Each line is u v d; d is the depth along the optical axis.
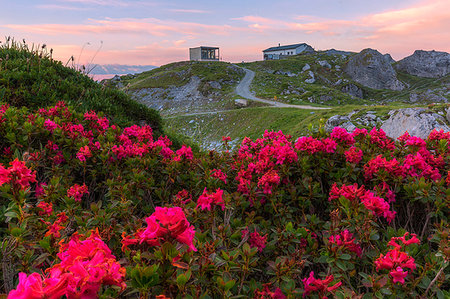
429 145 3.70
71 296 1.03
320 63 118.06
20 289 0.98
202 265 1.59
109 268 1.15
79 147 3.74
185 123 54.19
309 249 2.38
